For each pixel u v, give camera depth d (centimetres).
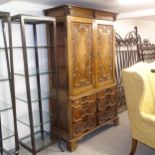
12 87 211
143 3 278
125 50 420
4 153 239
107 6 295
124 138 287
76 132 262
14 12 247
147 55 499
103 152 253
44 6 275
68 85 249
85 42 261
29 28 261
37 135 282
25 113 271
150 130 199
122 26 417
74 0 251
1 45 238
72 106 253
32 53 269
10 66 217
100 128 320
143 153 245
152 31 540
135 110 212
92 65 277
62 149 259
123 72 219
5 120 253
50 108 285
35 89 278
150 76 236
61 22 244
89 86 277
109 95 312
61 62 254
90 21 263
